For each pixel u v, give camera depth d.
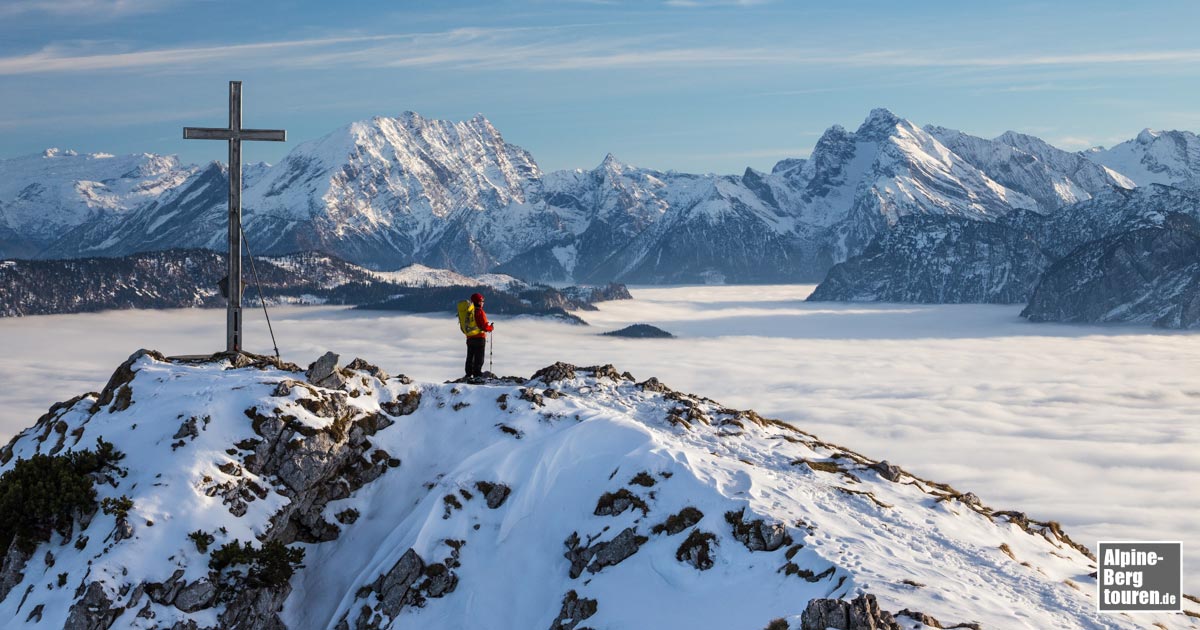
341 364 36.16
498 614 28.80
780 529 28.30
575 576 29.28
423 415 36.31
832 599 23.34
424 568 29.91
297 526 31.55
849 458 37.00
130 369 36.12
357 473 33.38
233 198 39.97
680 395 41.16
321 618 29.62
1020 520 34.59
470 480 32.62
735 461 33.81
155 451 30.83
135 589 26.94
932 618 23.56
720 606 26.05
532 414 36.16
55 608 26.81
